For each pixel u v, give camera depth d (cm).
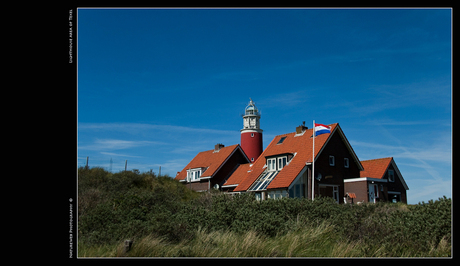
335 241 959
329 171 2864
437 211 895
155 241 913
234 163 4016
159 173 3003
